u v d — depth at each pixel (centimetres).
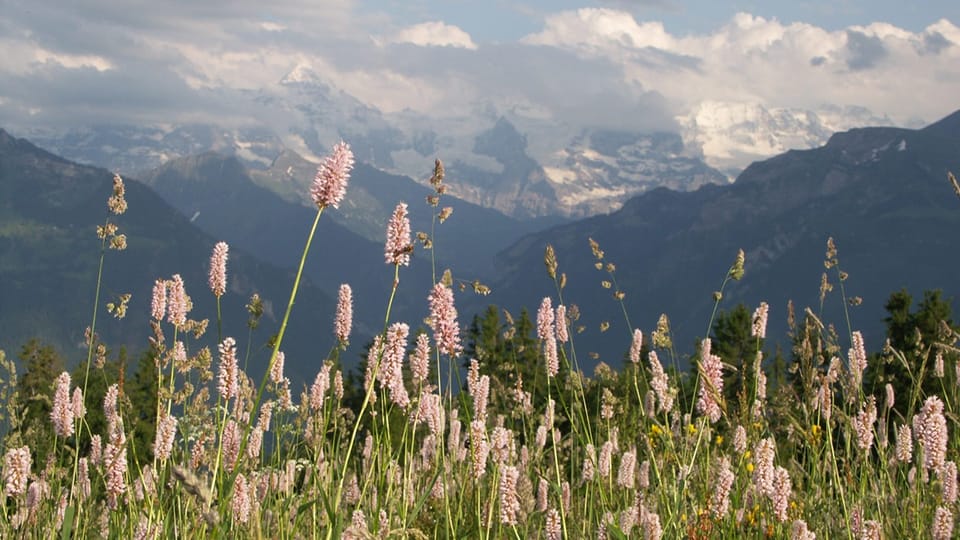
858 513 179
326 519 168
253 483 171
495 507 177
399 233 162
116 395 192
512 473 169
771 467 171
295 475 191
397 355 171
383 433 179
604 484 192
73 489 187
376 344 172
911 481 191
